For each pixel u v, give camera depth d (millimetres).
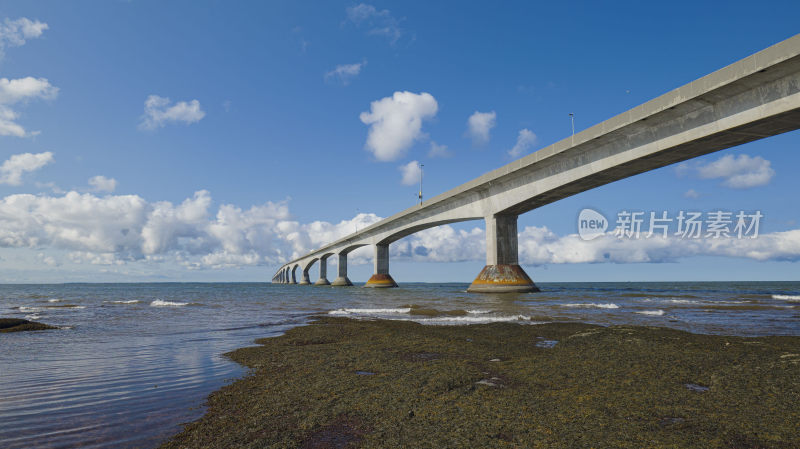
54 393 6414
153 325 16828
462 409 5340
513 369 7605
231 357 9344
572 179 35188
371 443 4328
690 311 21047
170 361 8961
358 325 15281
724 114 23844
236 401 5871
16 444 4371
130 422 5062
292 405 5637
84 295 54219
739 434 4406
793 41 19297
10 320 15781
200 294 55406
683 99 24344
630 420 4855
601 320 16641
